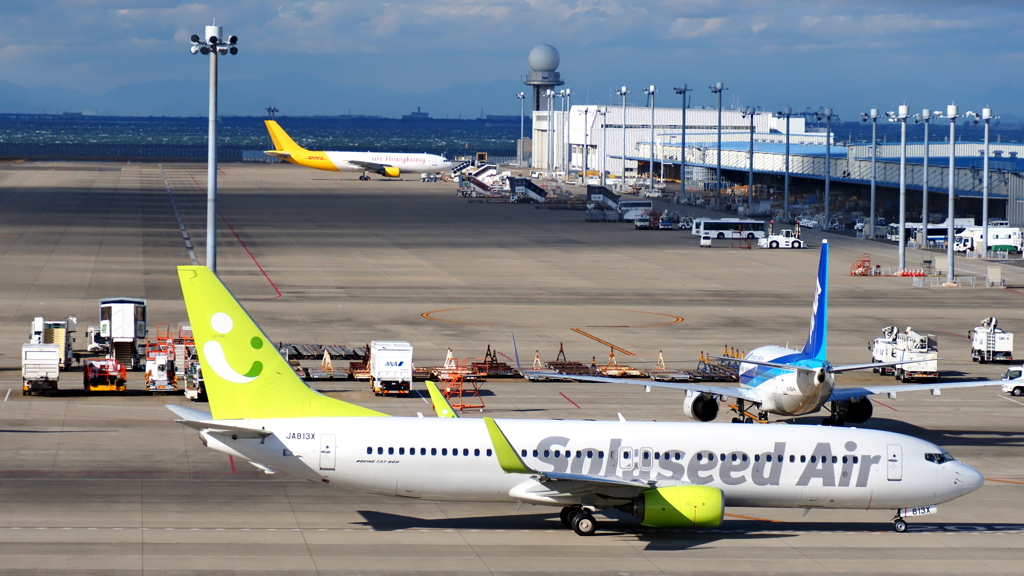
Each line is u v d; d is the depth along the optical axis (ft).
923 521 595.47
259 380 530.27
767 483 547.49
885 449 555.28
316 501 596.29
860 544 549.13
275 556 499.92
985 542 556.10
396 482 526.98
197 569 478.18
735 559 517.55
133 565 480.64
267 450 521.24
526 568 493.77
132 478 629.51
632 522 575.38
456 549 519.19
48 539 513.45
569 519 562.66
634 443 541.75
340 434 524.93
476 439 531.09
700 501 525.34
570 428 544.21
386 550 513.86
